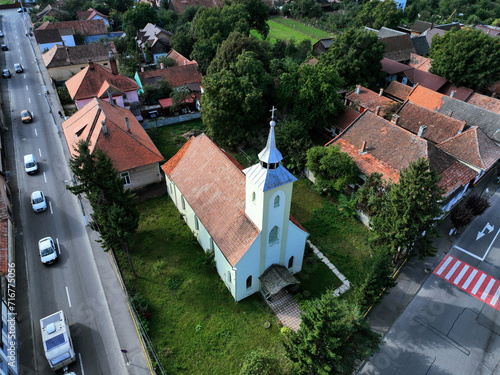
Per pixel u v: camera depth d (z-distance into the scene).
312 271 36.38
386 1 110.25
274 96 58.62
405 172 32.44
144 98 67.06
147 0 139.12
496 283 36.19
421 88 64.88
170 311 32.03
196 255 37.69
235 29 78.50
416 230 33.12
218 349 29.16
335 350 23.05
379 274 28.28
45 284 34.34
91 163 31.52
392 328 31.75
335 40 70.12
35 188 46.38
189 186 37.53
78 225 41.22
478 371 28.64
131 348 29.28
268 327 30.80
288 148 50.56
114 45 85.56
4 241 34.25
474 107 57.19
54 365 26.80
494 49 63.47
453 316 32.91
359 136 49.41
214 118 50.81
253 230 29.66
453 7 137.75
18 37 99.50
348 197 45.12
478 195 47.56
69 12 114.25
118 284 34.56
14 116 62.19
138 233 40.09
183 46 85.44
